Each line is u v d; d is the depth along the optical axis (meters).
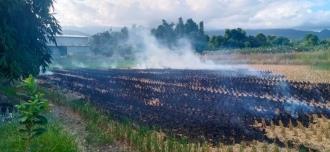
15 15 14.35
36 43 15.88
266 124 14.35
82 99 18.41
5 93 13.87
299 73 35.44
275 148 10.77
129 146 10.95
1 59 13.53
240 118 15.29
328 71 36.28
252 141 11.95
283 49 60.91
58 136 9.52
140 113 15.78
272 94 22.52
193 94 21.83
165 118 14.91
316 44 75.94
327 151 11.07
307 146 11.57
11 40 13.70
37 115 7.08
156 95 21.30
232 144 11.65
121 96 20.75
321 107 18.38
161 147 10.61
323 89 23.89
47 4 15.38
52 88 23.88
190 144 10.99
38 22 15.50
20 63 14.10
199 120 14.70
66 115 14.55
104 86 25.59
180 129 13.18
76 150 9.63
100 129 12.23
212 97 20.70
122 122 13.53
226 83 27.67
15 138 9.11
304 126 14.11
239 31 84.06
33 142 8.66
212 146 11.41
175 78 31.45
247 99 20.08
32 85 7.11
